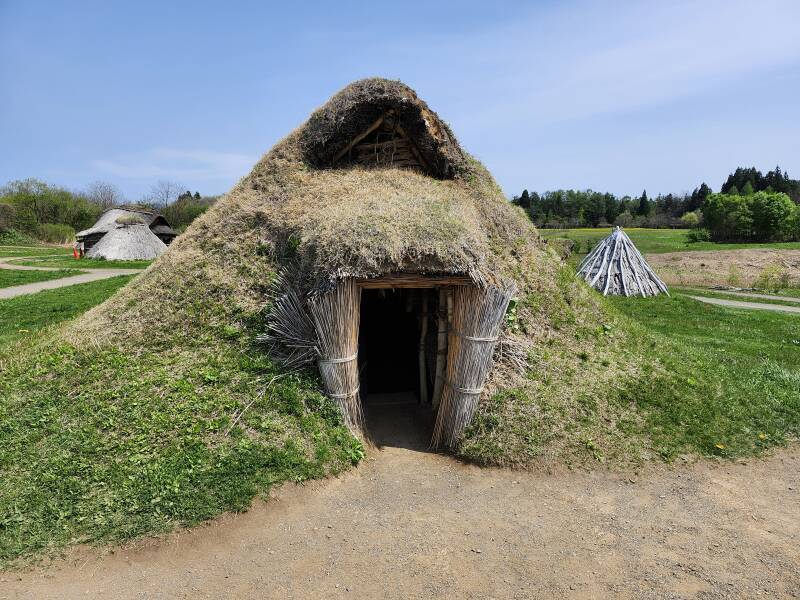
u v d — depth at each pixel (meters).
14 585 4.13
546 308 8.12
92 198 81.06
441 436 6.64
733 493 5.70
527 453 6.10
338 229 6.55
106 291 17.97
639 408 6.96
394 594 4.08
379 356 9.98
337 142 8.87
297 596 4.05
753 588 4.21
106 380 6.57
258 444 5.71
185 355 6.84
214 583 4.19
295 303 6.72
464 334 6.36
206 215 9.13
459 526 5.00
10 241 56.22
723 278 30.30
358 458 6.03
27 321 12.95
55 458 5.45
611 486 5.75
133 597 4.05
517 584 4.21
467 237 6.63
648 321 14.66
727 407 7.36
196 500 5.00
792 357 10.58
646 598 4.08
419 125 8.63
